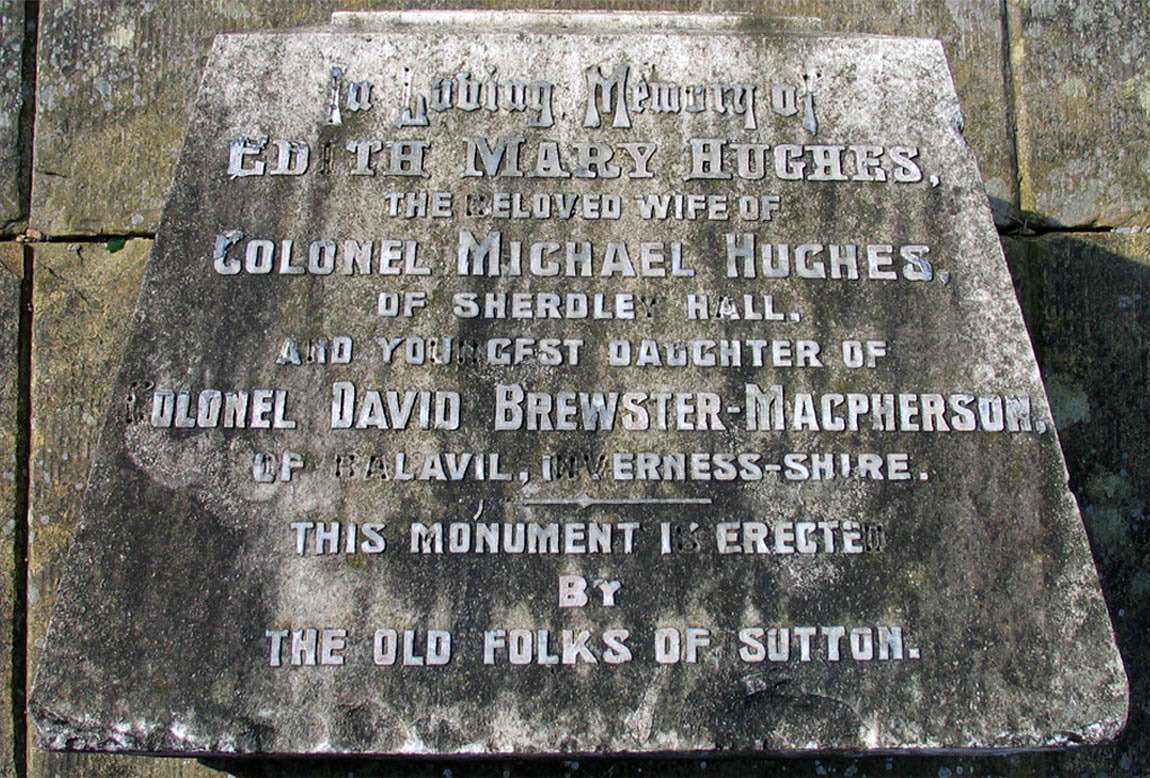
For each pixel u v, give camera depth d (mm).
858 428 1335
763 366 1343
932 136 1396
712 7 1608
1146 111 1622
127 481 1303
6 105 1563
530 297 1348
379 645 1279
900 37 1421
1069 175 1606
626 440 1326
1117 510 1542
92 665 1268
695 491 1318
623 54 1397
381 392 1326
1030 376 1350
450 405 1326
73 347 1529
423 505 1308
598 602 1294
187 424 1313
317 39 1391
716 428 1330
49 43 1578
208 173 1360
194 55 1585
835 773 1462
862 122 1396
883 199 1382
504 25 1431
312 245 1350
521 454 1319
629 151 1380
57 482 1506
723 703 1280
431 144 1374
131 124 1569
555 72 1393
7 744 1458
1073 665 1294
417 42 1394
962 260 1371
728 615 1296
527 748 1267
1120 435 1556
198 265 1342
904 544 1314
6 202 1548
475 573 1297
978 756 1469
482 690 1275
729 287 1357
